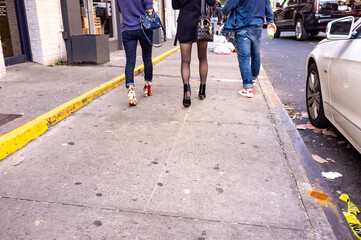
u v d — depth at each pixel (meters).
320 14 13.68
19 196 2.69
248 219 2.47
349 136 3.40
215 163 3.29
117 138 3.83
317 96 4.42
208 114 4.70
